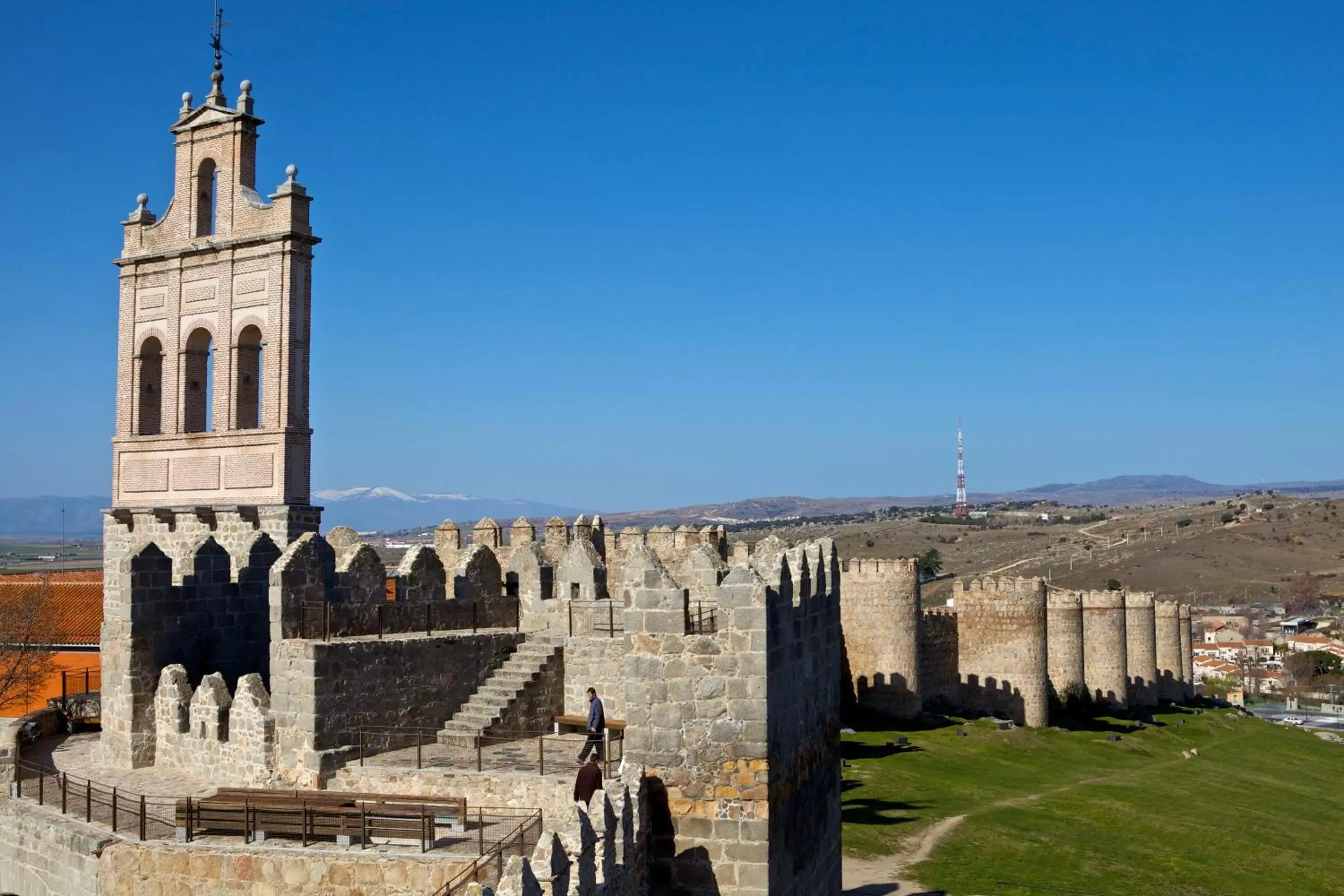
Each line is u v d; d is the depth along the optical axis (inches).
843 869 1560.0
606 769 1000.2
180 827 954.1
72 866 981.8
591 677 1286.9
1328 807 2598.4
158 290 1589.6
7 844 1086.4
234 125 1528.1
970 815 1943.9
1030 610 3051.2
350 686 1117.7
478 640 1263.5
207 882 917.2
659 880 898.1
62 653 2137.1
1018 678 3043.8
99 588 2353.6
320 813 922.7
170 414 1566.2
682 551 2028.8
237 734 1167.6
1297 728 4175.7
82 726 1589.6
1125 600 3860.7
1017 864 1662.2
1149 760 2918.3
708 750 898.7
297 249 1477.6
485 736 1186.0
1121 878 1678.2
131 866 936.9
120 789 1146.0
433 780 1040.8
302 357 1486.2
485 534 2011.6
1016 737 2787.9
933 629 2989.7
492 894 652.7
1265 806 2487.7
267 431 1460.4
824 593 1099.9
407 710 1174.3
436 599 1323.8
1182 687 4259.4
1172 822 2132.1
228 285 1513.3
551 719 1279.5
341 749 1099.9
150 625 1284.4
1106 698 3646.7
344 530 1787.6
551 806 995.9
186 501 1533.0
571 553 1370.6
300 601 1154.7
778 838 914.1
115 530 1572.3
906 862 1606.8
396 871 873.5
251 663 1390.3
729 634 903.1
